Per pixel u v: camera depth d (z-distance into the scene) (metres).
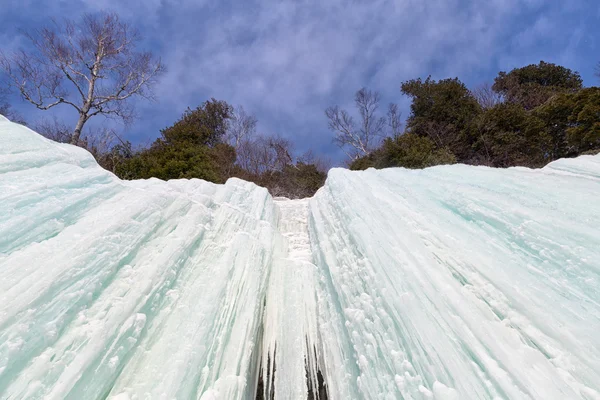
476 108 18.22
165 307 2.80
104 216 3.12
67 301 2.16
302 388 3.04
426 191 4.64
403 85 21.36
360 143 23.69
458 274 2.68
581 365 1.69
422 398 1.84
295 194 18.30
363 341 2.63
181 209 4.19
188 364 2.27
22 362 1.75
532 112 15.23
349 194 5.14
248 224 5.66
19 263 2.22
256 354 3.37
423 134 18.34
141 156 14.21
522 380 1.65
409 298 2.42
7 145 3.32
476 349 1.91
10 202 2.62
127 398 1.96
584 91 12.98
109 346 2.10
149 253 3.13
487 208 3.47
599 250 2.36
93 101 14.62
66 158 3.75
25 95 12.95
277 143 25.44
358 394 2.45
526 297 2.17
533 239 2.77
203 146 17.81
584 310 2.00
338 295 3.48
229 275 3.63
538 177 4.41
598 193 3.40
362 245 3.53
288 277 4.64
